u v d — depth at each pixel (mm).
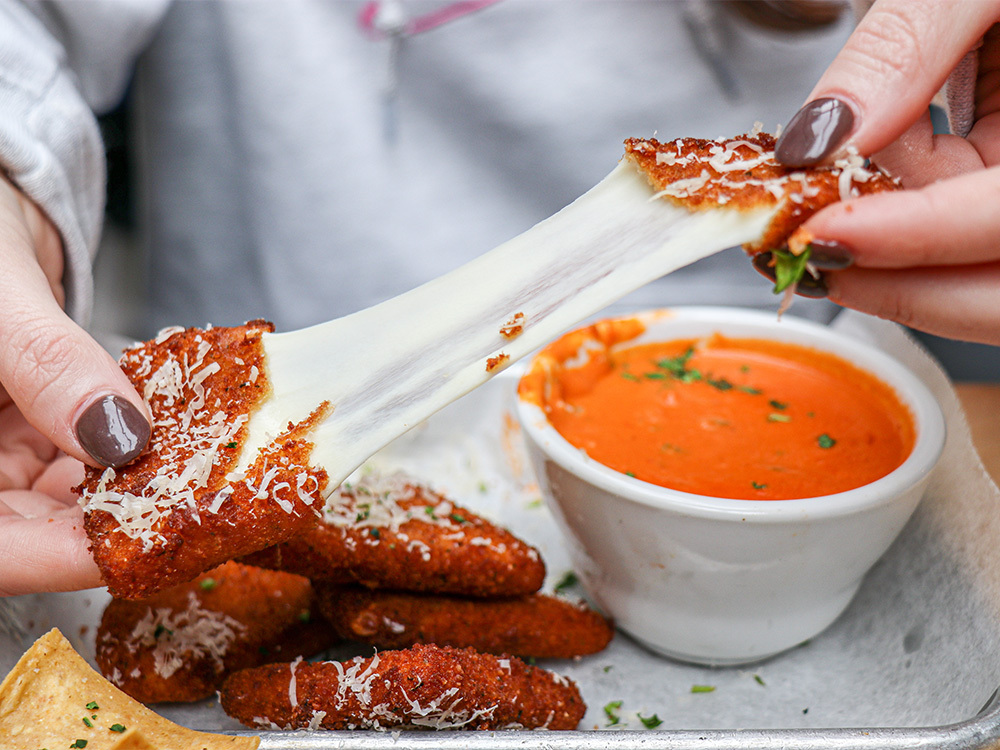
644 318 314
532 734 209
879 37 214
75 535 215
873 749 205
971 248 208
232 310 443
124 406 214
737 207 212
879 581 274
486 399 323
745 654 259
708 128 407
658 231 217
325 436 218
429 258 422
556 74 398
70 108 319
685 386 301
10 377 216
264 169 408
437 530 249
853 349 296
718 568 242
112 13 351
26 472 253
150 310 458
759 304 424
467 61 396
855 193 213
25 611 241
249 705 227
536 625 253
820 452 273
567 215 226
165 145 423
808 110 215
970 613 248
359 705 219
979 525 255
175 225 434
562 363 298
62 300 310
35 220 290
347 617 245
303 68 394
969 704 233
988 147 256
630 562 251
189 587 254
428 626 246
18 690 207
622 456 271
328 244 417
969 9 211
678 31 393
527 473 319
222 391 222
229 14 389
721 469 267
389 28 388
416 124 407
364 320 228
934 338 467
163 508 208
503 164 413
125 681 239
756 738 207
